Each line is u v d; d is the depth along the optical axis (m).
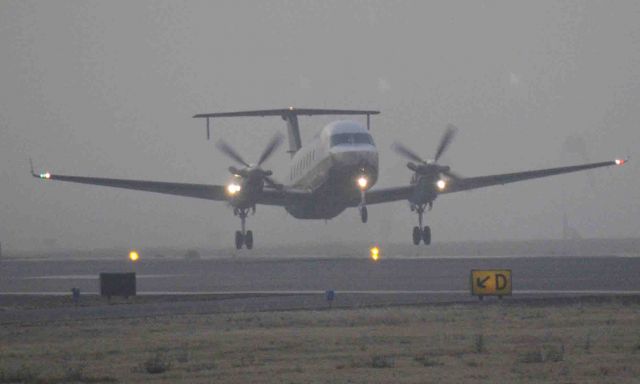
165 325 128.75
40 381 89.06
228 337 115.31
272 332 119.31
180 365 96.25
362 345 107.38
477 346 102.75
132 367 95.69
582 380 84.88
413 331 117.88
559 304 143.62
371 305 149.25
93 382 88.44
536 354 96.56
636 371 88.44
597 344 104.19
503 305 144.12
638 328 115.69
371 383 85.31
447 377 87.56
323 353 102.50
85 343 112.81
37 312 150.38
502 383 84.56
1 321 138.38
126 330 124.06
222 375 90.25
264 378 88.44
